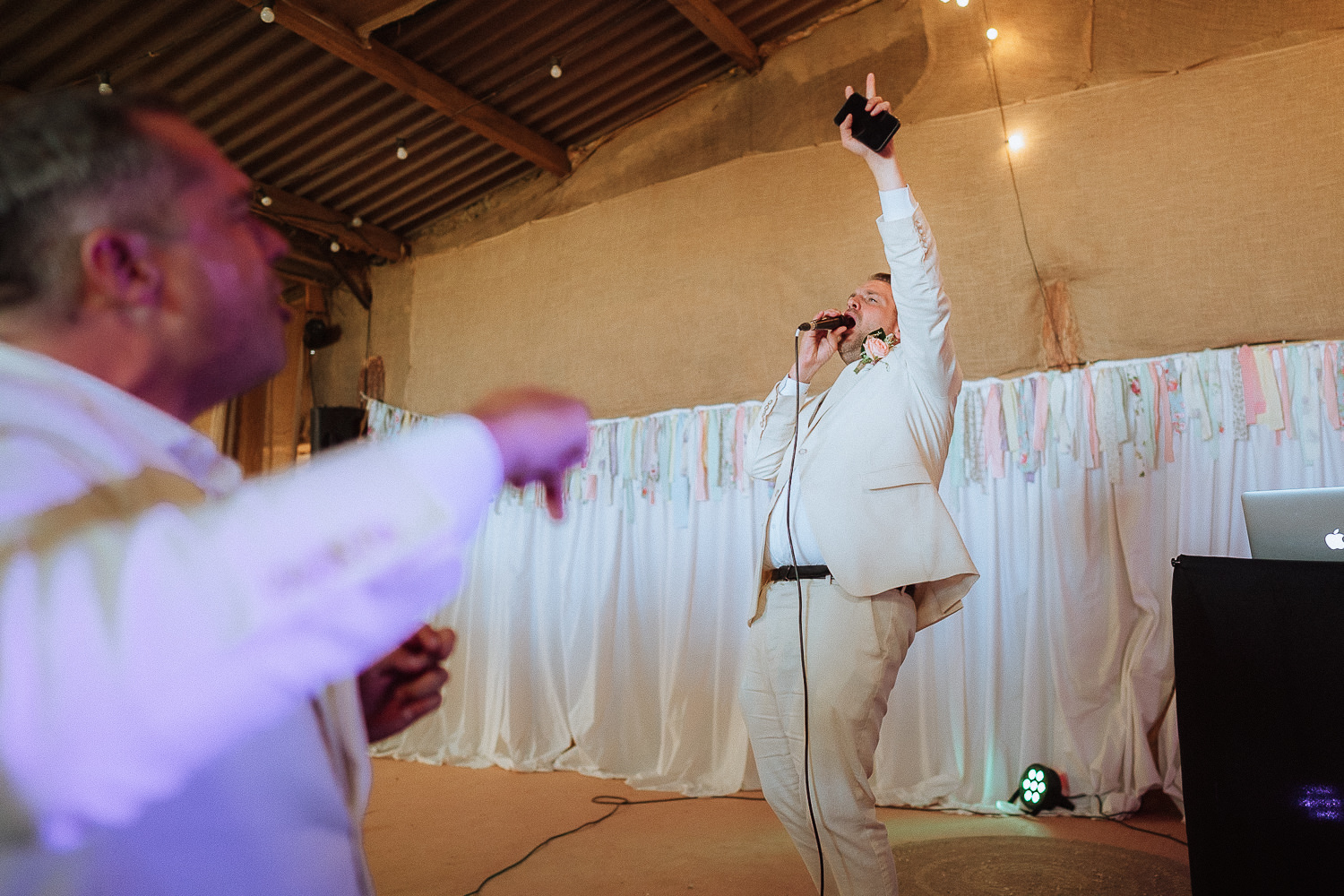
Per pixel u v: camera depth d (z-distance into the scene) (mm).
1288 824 1591
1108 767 3223
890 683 1812
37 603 351
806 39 4398
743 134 4504
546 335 5012
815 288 4137
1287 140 3307
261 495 404
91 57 4113
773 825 3189
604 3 4113
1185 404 3350
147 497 452
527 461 476
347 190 5402
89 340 480
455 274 5555
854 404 1963
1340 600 1570
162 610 354
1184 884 2398
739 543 4137
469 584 4934
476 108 4625
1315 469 3113
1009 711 3469
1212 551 3244
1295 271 3238
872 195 4074
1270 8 3393
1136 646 3291
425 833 3117
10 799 359
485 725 4703
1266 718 1639
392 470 419
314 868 469
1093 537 3434
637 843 2963
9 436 411
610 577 4410
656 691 4273
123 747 345
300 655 378
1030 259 3688
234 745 453
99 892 410
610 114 4883
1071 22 3756
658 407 4504
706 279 4461
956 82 3951
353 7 3873
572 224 5039
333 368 6207
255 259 539
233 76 4324
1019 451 3590
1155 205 3500
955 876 2514
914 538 1780
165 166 487
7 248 458
